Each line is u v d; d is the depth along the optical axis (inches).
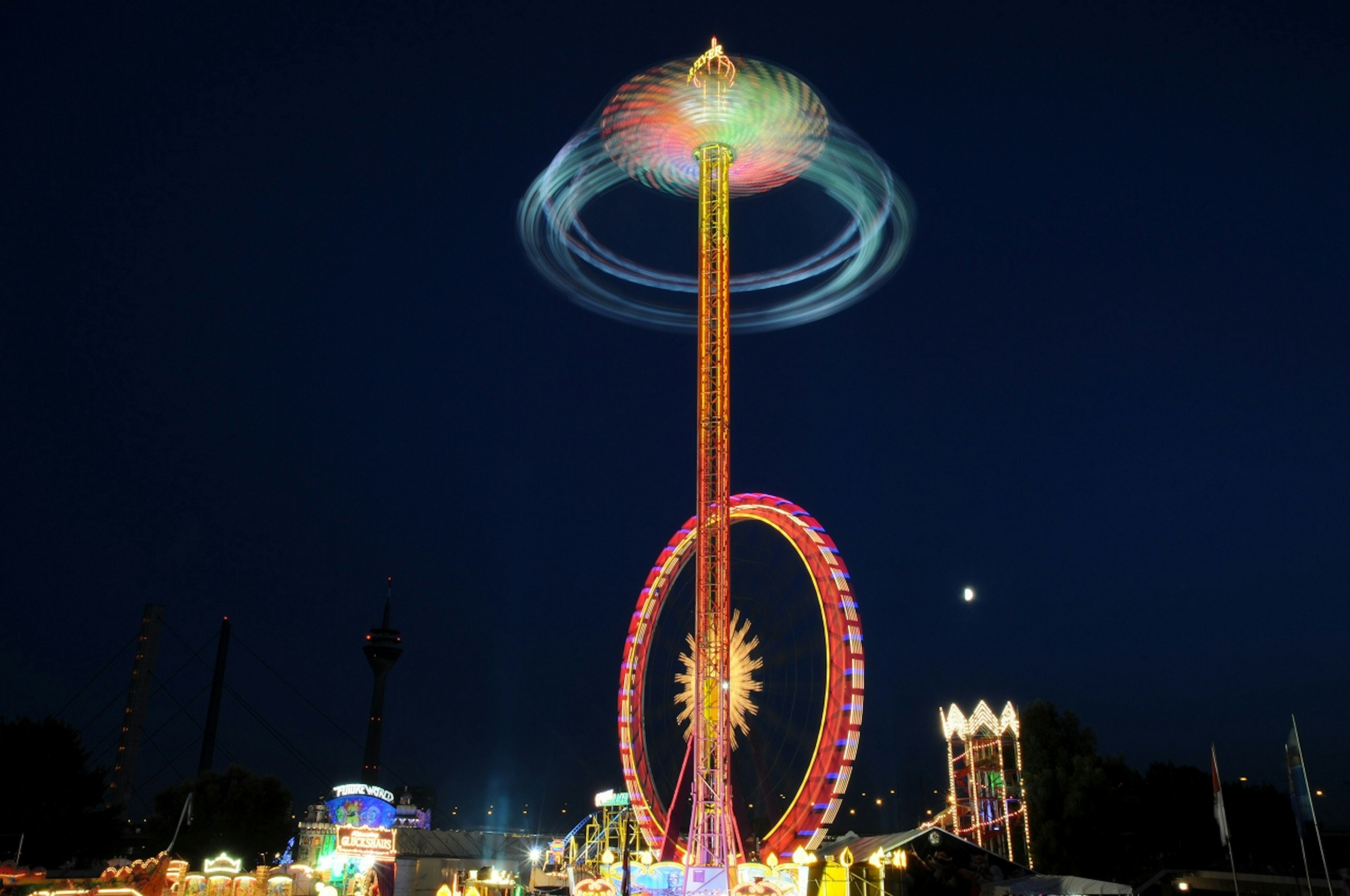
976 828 2876.5
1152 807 3425.2
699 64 1888.5
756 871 1662.2
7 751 3565.5
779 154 1907.0
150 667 5762.8
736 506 2130.9
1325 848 3149.6
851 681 1795.0
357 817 2864.2
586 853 2768.2
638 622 2180.1
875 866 1892.2
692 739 1791.3
